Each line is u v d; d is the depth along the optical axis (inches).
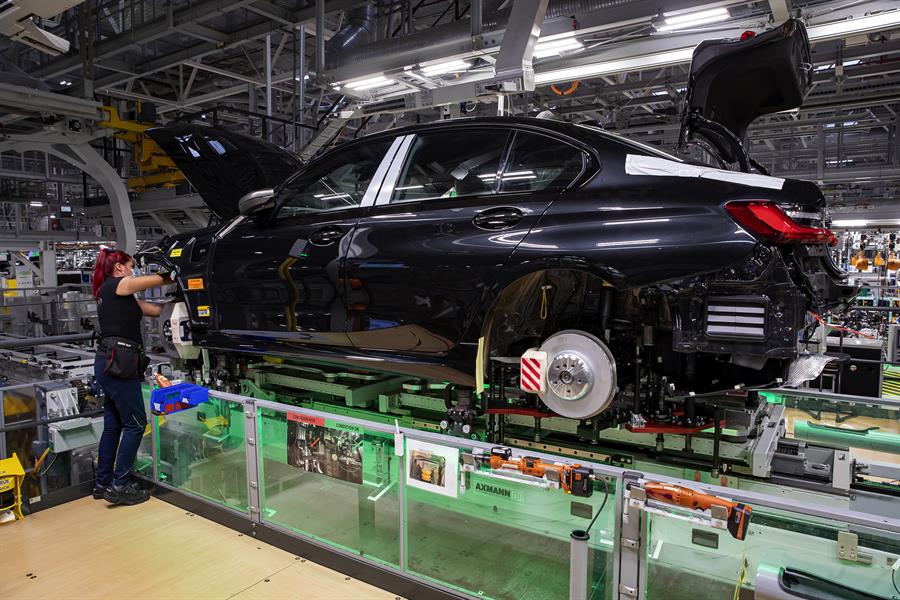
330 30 366.0
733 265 72.9
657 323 86.6
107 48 343.9
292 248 113.5
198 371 155.3
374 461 97.9
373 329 101.9
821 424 139.8
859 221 412.8
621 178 84.7
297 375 139.4
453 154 100.9
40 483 129.2
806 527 63.3
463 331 91.7
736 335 74.5
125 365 123.7
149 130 166.4
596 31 147.9
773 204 72.1
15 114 282.7
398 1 268.1
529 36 143.5
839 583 61.5
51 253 678.5
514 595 84.3
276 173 159.5
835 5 132.3
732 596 68.6
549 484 76.3
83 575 100.3
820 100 295.1
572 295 96.8
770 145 531.8
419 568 92.1
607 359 82.4
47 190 840.9
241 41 331.3
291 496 112.2
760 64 100.9
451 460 85.5
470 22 160.9
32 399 137.0
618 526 73.2
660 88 346.0
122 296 127.4
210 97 474.3
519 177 93.4
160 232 805.2
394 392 129.6
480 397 104.7
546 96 365.7
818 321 89.0
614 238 79.8
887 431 133.0
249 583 97.0
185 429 127.3
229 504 119.3
